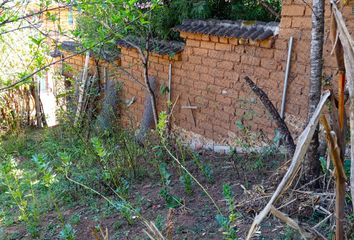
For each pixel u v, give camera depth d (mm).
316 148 2734
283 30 4098
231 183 3537
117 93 6910
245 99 4629
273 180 3059
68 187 3980
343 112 1497
